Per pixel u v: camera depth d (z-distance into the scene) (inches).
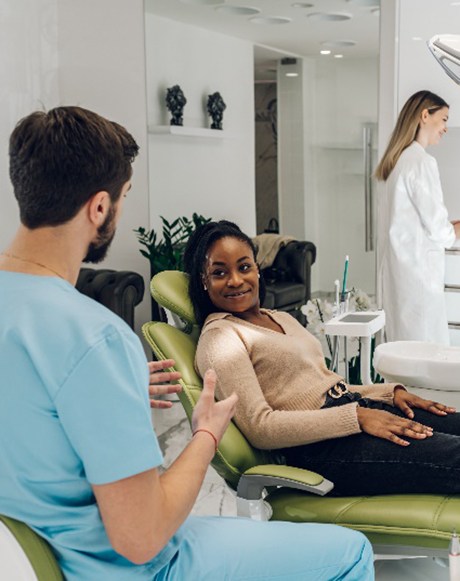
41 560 49.0
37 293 48.5
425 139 147.0
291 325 91.4
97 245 52.7
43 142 48.7
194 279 88.5
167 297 90.0
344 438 79.9
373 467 77.7
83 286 164.2
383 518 73.1
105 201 50.9
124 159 51.4
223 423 57.2
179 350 84.1
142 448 47.1
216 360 81.0
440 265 147.6
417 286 148.3
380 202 157.2
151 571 51.6
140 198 183.9
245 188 173.8
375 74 158.6
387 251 151.3
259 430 79.2
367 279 165.9
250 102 170.4
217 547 55.4
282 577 55.8
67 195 49.1
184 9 172.9
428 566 85.9
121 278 162.7
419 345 108.6
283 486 79.3
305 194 168.7
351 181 164.1
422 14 148.8
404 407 86.7
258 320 88.8
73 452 48.0
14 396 47.1
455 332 150.9
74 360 46.5
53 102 181.8
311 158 167.0
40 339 47.0
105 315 48.9
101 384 46.5
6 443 47.7
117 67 180.4
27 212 49.6
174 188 180.7
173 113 178.1
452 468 75.7
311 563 56.9
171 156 179.9
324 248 168.6
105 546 49.9
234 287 85.8
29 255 50.1
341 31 160.1
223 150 174.7
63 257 50.6
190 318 89.9
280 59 166.6
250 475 73.6
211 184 177.0
